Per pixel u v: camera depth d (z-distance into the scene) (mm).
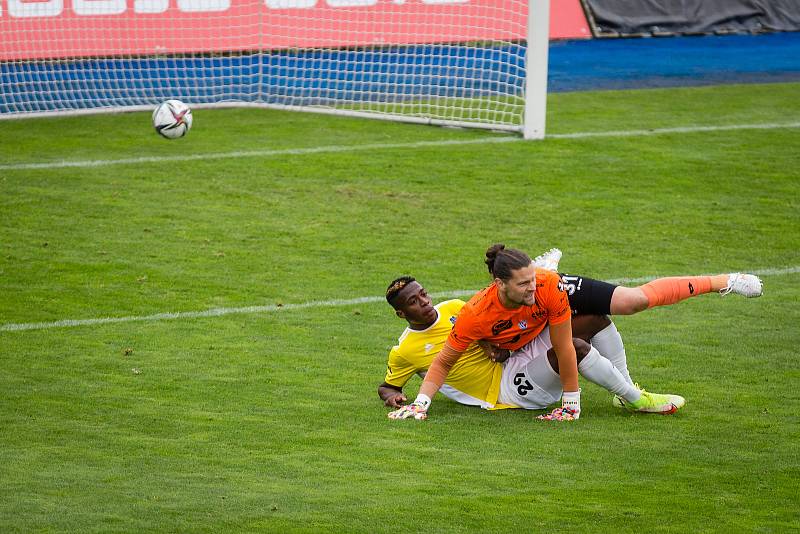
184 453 19047
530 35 45656
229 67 58438
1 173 40938
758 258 32344
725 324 26875
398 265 31797
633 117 50812
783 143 45688
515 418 20891
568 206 37531
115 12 57219
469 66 58406
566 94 56156
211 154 44156
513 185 40000
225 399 22000
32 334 26156
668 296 20375
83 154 44031
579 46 68000
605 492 17250
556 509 16594
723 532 15773
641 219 36094
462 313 20234
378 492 17250
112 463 18516
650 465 18375
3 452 19000
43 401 21781
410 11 58469
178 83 56500
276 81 56781
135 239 33781
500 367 21281
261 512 16422
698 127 48656
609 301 20281
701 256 32531
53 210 36500
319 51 59219
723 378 23156
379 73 57562
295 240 33906
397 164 42750
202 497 17000
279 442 19609
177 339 25906
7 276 30391
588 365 20359
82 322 27047
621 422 20578
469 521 16156
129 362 24281
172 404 21688
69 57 56906
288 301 28797
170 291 29422
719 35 71000
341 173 41469
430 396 20734
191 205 37344
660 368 23812
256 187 39531
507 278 19047
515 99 51594
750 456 18781
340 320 27406
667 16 71000
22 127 48875
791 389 22438
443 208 37312
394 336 26312
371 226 35375
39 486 17375
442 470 18203
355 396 22250
